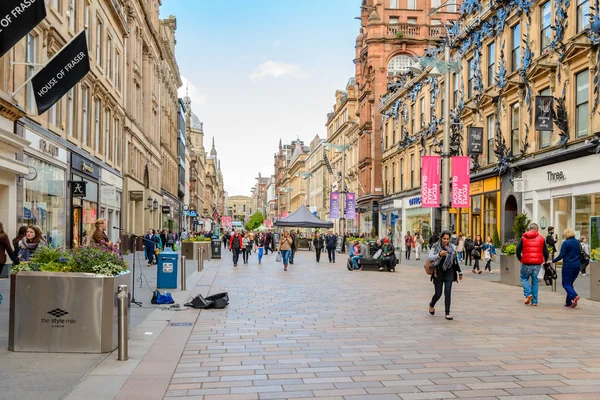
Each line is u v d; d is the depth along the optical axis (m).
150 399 5.49
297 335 9.04
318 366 6.98
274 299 13.85
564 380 6.30
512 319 10.71
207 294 14.62
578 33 21.39
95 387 5.84
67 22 22.98
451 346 8.16
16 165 16.69
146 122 46.25
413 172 43.06
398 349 7.95
